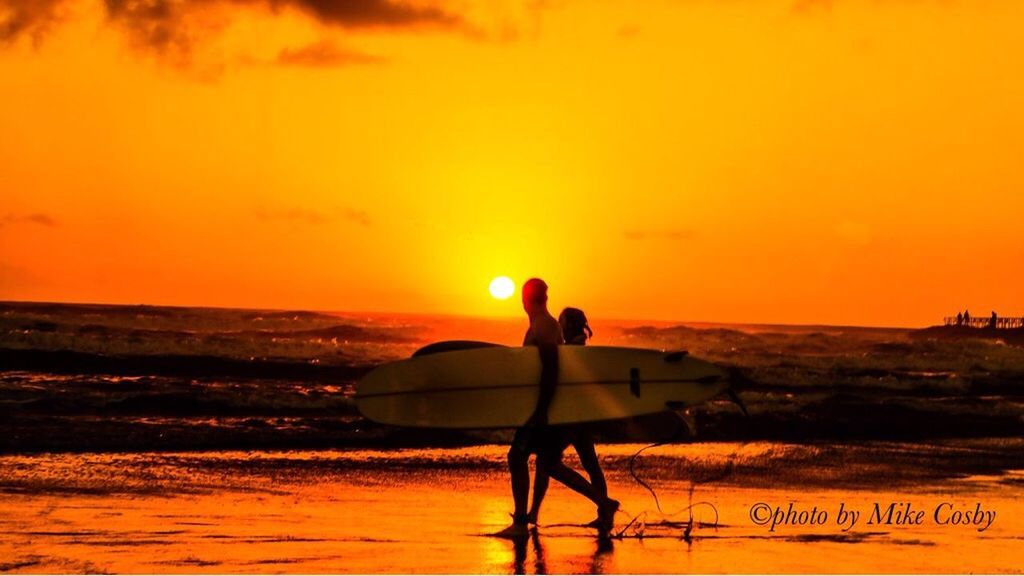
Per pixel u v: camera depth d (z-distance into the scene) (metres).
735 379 54.88
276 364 52.47
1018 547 16.61
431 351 18.41
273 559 14.30
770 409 40.47
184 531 16.27
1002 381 59.47
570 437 17.09
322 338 101.88
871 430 36.38
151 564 13.79
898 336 172.38
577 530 17.17
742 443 32.28
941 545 16.52
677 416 18.09
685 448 30.33
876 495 22.14
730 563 14.59
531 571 13.87
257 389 44.12
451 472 25.02
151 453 27.08
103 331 79.06
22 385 41.50
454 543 15.77
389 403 18.30
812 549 15.81
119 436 29.52
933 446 32.47
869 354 84.19
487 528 17.33
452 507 19.80
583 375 17.59
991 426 38.22
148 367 50.41
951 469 27.11
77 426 30.75
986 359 78.19
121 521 16.98
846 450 30.92
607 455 27.89
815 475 25.23
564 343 18.61
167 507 18.72
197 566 13.74
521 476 16.70
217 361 52.22
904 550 15.95
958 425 38.16
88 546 14.83
